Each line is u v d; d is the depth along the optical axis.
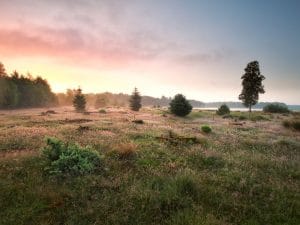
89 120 34.78
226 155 14.98
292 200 8.96
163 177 10.27
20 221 6.99
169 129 26.34
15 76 124.81
